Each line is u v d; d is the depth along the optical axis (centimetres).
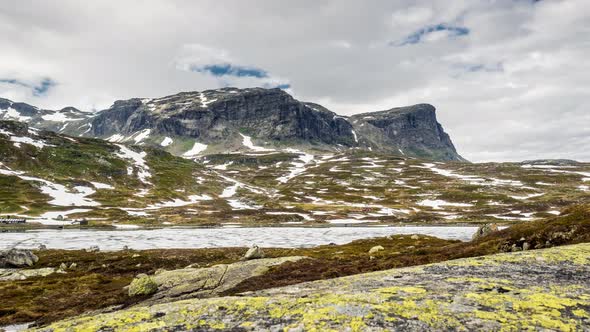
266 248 8531
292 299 1822
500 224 14662
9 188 19962
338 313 1563
